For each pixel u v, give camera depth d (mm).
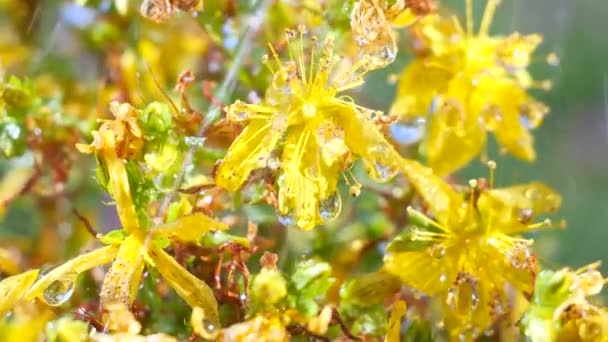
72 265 206
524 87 240
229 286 214
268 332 205
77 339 207
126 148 209
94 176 223
